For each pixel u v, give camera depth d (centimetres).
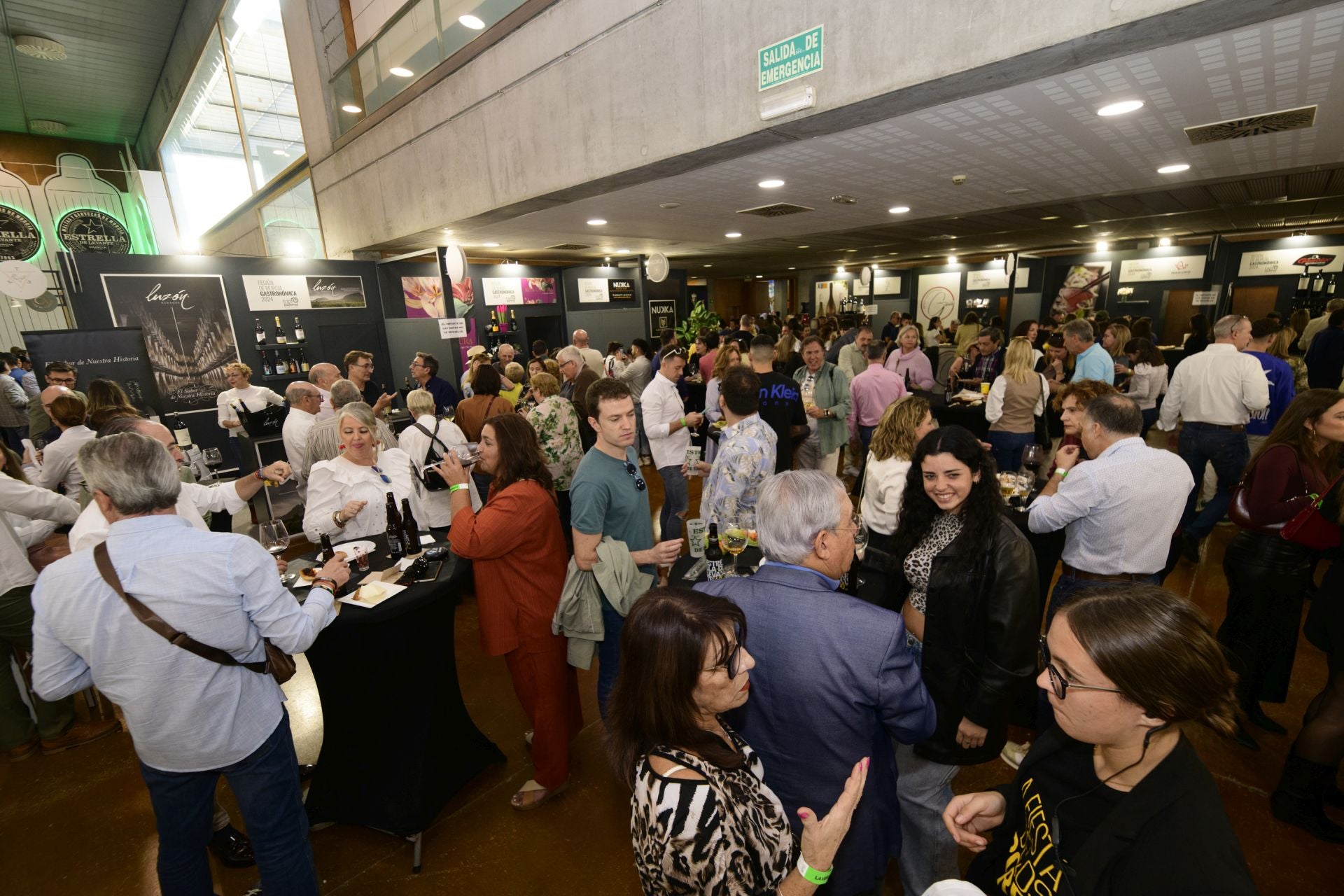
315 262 755
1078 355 420
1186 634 70
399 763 197
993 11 231
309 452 319
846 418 443
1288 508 201
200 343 682
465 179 538
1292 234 1045
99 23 944
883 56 266
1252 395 318
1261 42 219
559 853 195
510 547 186
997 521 144
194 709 135
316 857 198
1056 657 79
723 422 388
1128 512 175
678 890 85
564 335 1054
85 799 228
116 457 125
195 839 151
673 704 89
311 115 768
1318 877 173
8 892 192
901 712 111
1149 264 1272
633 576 194
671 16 346
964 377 674
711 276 2198
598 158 412
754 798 95
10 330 1156
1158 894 69
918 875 157
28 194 1257
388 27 598
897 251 1312
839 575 124
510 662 203
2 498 221
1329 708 177
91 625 125
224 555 134
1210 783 72
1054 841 83
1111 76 254
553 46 421
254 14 800
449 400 563
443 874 190
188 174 1306
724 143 338
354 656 193
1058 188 543
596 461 200
